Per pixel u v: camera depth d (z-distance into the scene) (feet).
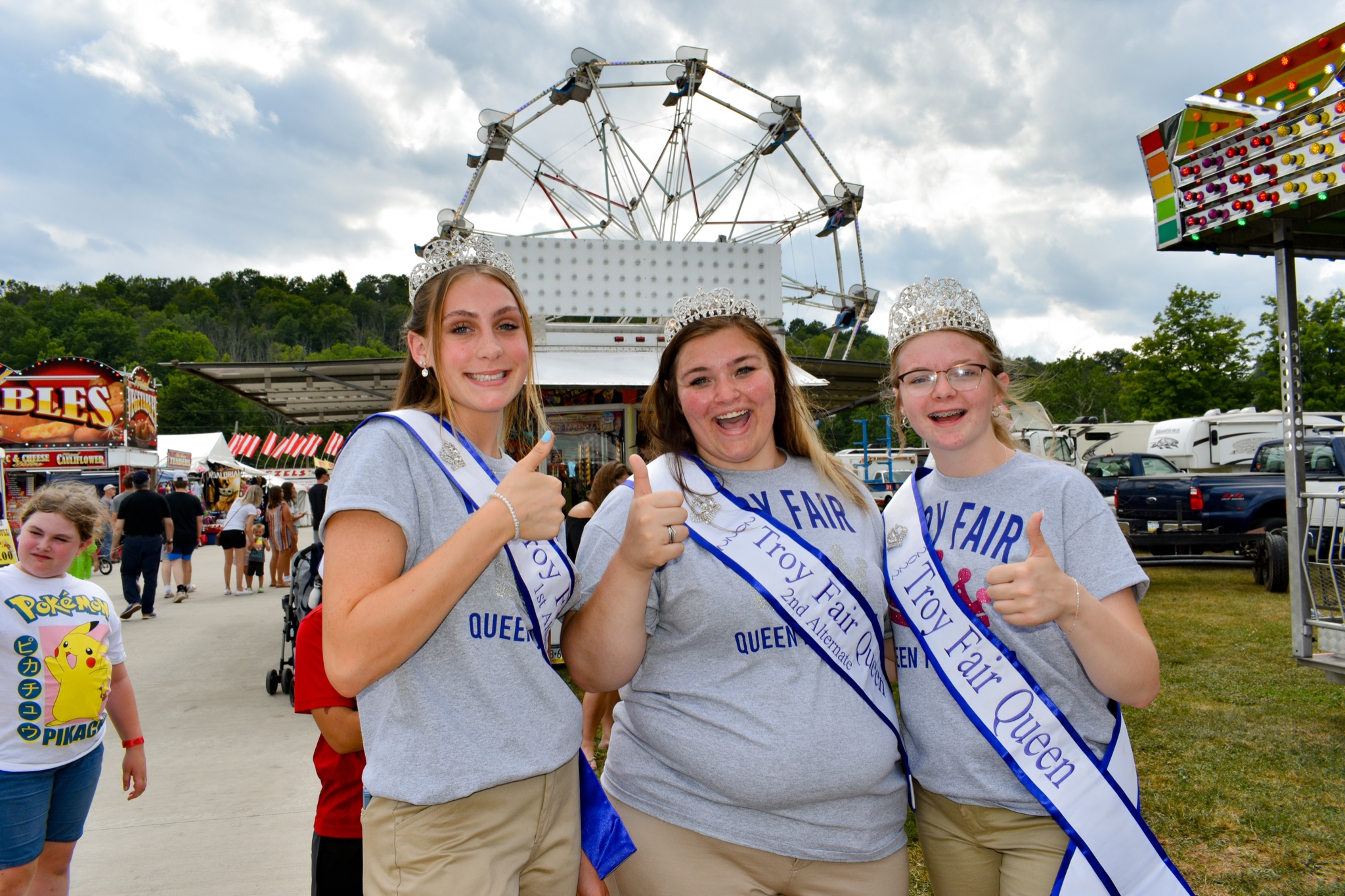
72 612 7.30
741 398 5.29
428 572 3.70
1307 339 77.15
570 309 24.84
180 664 21.68
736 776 4.78
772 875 4.92
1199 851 9.93
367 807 4.14
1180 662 18.93
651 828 5.08
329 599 3.83
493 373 4.57
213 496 80.38
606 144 39.50
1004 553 5.17
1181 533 33.58
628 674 4.87
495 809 4.09
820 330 72.38
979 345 5.39
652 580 5.14
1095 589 4.92
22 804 6.79
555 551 4.54
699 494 5.27
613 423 24.52
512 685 4.24
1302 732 13.97
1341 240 14.74
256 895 9.34
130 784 8.23
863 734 4.95
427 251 4.93
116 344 244.22
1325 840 10.09
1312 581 13.82
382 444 4.13
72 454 59.16
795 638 5.01
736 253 25.94
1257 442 45.91
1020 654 5.17
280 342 314.35
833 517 5.53
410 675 4.04
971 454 5.51
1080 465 51.90
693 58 37.68
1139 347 83.30
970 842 5.27
